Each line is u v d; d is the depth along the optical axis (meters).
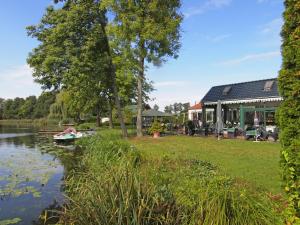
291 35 5.04
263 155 13.30
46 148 23.55
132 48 23.98
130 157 8.54
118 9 23.05
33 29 24.95
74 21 24.05
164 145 17.52
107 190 4.70
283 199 5.39
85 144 21.19
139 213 4.32
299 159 4.84
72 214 4.83
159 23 23.62
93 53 24.89
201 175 7.21
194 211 4.70
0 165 15.30
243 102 24.98
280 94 5.23
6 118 121.50
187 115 43.06
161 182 5.83
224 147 16.45
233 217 4.51
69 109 58.06
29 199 9.38
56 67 24.78
